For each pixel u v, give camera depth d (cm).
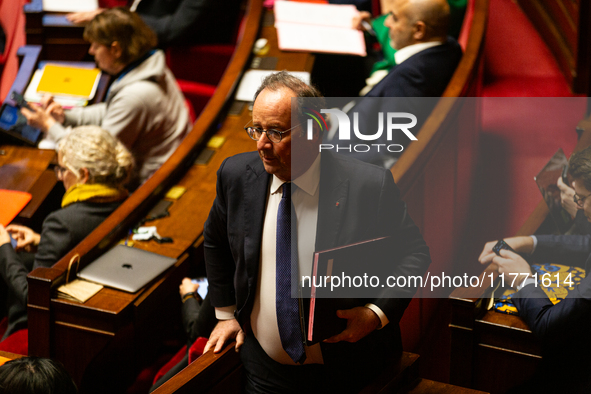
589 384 548
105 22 1046
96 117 1136
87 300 735
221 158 987
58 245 835
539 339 570
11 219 933
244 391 570
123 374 776
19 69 1293
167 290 798
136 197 888
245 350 554
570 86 1182
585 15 1114
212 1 1308
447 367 827
